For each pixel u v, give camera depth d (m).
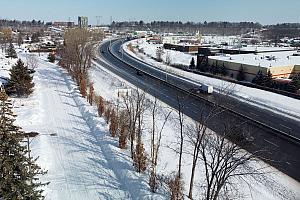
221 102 56.56
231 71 108.12
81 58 82.88
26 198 22.58
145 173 36.38
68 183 34.16
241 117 57.22
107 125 50.97
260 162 40.09
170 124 53.50
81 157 40.38
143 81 90.94
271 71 95.94
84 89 68.19
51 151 41.75
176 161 40.34
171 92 77.12
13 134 22.12
